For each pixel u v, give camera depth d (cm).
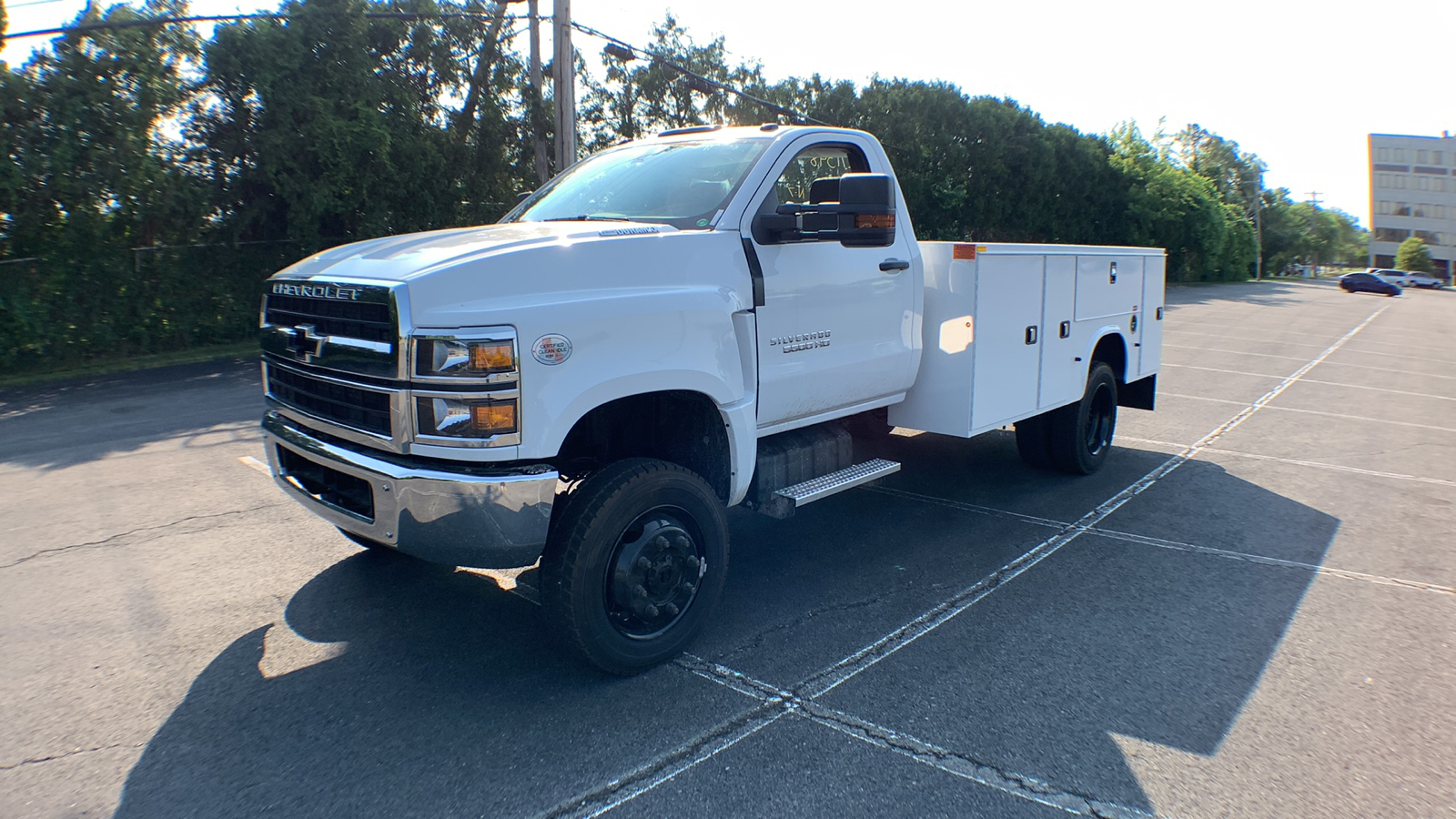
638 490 360
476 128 2003
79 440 864
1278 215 9231
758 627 429
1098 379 699
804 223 409
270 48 1653
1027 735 334
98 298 1570
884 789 299
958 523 595
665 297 371
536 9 1816
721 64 3027
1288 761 319
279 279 395
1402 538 578
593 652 358
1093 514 619
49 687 366
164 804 288
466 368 318
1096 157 4103
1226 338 2075
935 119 3284
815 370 452
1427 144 13125
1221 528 595
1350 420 1027
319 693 362
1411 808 292
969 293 514
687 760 315
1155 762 318
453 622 430
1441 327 2720
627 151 512
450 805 288
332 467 356
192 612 439
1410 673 388
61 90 1469
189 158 1709
